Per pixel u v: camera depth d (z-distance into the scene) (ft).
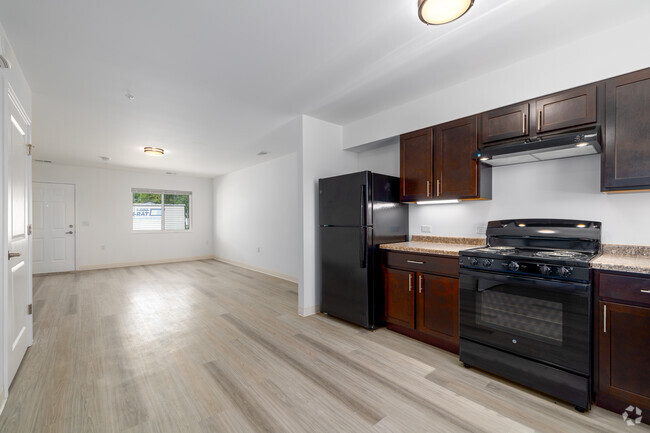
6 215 5.61
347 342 8.57
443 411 5.49
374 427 5.08
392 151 11.39
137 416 5.39
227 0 5.30
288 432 4.99
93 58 7.15
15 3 5.23
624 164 5.85
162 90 8.94
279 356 7.72
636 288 5.02
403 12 5.70
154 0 5.26
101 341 8.66
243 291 14.61
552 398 5.88
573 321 5.56
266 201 19.19
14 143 6.53
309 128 11.13
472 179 8.09
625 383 5.15
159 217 23.97
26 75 7.85
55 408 5.60
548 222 7.47
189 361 7.47
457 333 7.55
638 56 5.80
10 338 6.23
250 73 8.00
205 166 20.70
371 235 9.41
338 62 7.48
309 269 11.05
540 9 5.56
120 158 17.79
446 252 7.71
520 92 7.36
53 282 16.57
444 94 8.90
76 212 20.16
